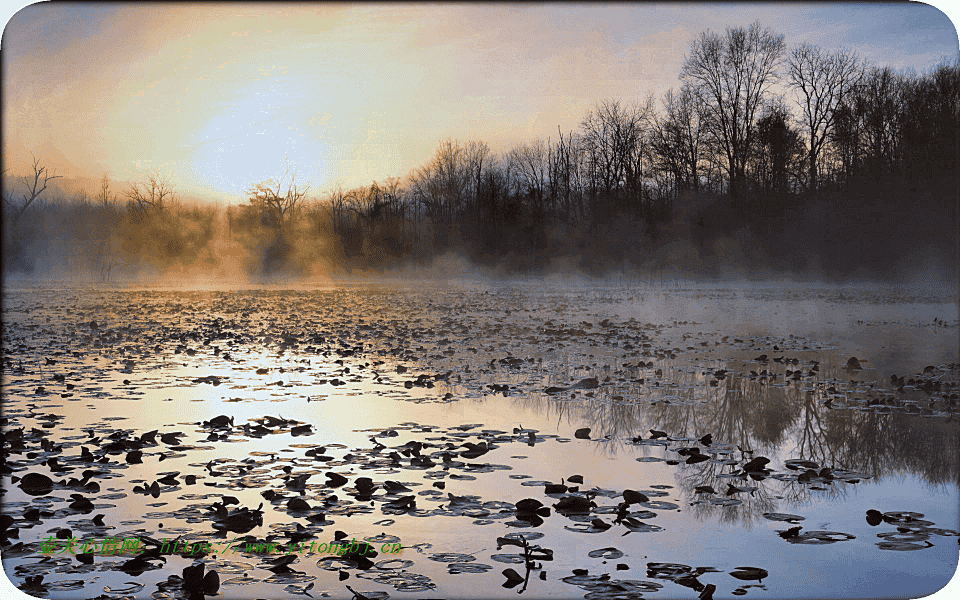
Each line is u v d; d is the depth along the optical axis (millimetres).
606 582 3490
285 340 13305
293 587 3447
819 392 8500
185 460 5566
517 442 6160
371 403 7758
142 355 11469
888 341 13734
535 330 15273
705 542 4051
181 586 3453
